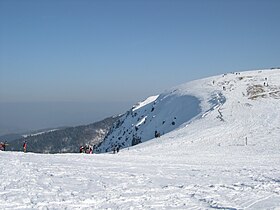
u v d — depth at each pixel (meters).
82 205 14.08
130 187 18.23
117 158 33.00
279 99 84.81
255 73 118.94
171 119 97.56
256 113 72.38
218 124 65.50
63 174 20.31
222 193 18.31
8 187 15.97
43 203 13.82
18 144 181.75
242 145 51.94
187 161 34.09
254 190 19.44
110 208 13.95
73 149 180.25
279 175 25.64
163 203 15.41
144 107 135.12
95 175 20.95
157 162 31.31
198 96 97.88
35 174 19.55
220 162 34.50
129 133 118.12
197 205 15.42
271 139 55.12
